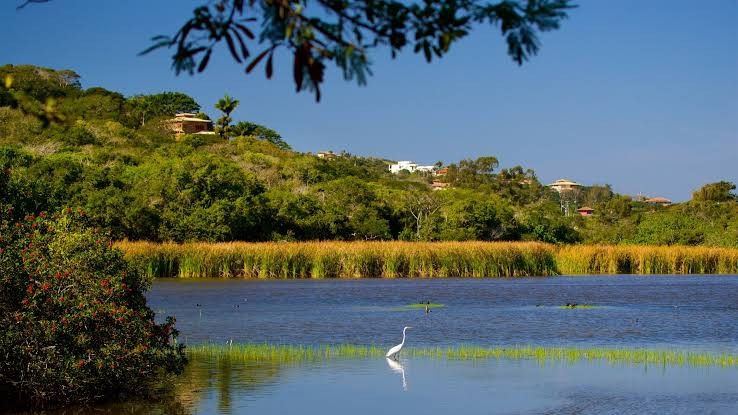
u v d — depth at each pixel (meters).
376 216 91.06
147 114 145.62
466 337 31.12
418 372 23.38
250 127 149.38
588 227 124.06
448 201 98.00
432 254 65.25
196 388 21.16
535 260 69.50
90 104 128.88
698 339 30.91
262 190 86.00
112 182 78.38
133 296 20.91
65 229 20.12
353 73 4.31
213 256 62.31
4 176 31.59
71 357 18.11
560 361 25.36
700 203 119.56
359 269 63.62
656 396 20.34
